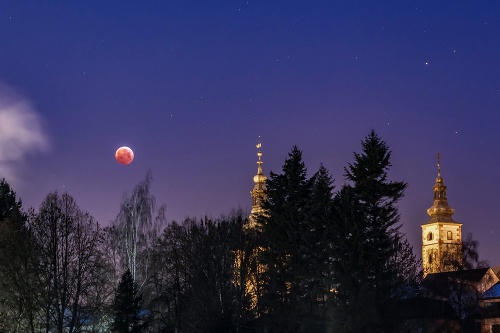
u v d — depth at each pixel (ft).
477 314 426.51
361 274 325.83
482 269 490.49
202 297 388.78
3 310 396.98
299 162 369.50
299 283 351.67
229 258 406.62
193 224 435.12
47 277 391.04
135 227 444.14
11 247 391.45
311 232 346.74
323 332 341.41
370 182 333.83
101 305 402.93
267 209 373.61
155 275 441.27
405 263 383.45
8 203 501.56
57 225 398.21
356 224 330.13
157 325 434.71
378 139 343.67
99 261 411.34
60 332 383.04
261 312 362.94
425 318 386.52
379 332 320.50
